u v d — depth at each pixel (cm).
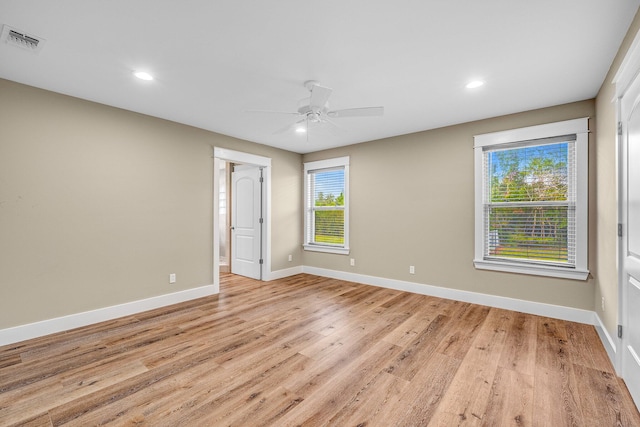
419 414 170
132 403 179
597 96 279
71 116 291
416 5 166
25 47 207
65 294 288
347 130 406
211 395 187
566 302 311
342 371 215
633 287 185
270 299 391
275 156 510
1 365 221
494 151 357
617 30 187
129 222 332
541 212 328
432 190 401
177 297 374
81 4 165
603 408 174
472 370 216
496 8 168
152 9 169
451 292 386
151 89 278
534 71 241
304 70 242
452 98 296
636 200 178
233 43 204
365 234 471
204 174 404
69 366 221
